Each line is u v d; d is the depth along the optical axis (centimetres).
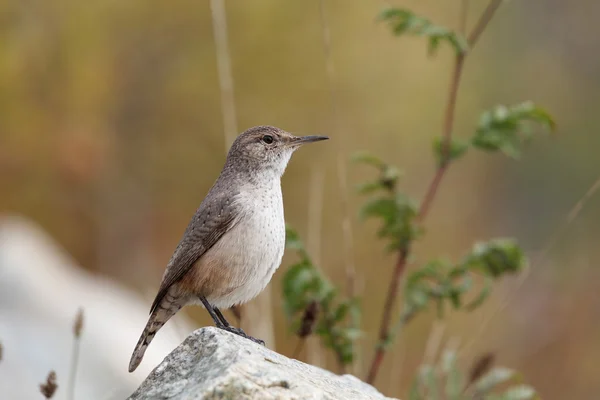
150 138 1772
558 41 2423
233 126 823
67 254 1602
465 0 754
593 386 1505
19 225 1248
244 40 1836
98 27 1831
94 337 988
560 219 2077
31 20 1803
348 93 1814
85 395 898
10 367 891
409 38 1909
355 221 1502
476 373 709
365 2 1911
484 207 1977
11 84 1725
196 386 443
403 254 760
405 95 1858
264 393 436
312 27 1864
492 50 2294
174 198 1725
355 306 728
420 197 1762
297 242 712
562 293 1669
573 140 2206
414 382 722
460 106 1950
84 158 1708
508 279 1001
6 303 995
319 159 1650
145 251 1672
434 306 1266
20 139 1686
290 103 1783
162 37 1847
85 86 1777
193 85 1802
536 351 1545
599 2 2447
